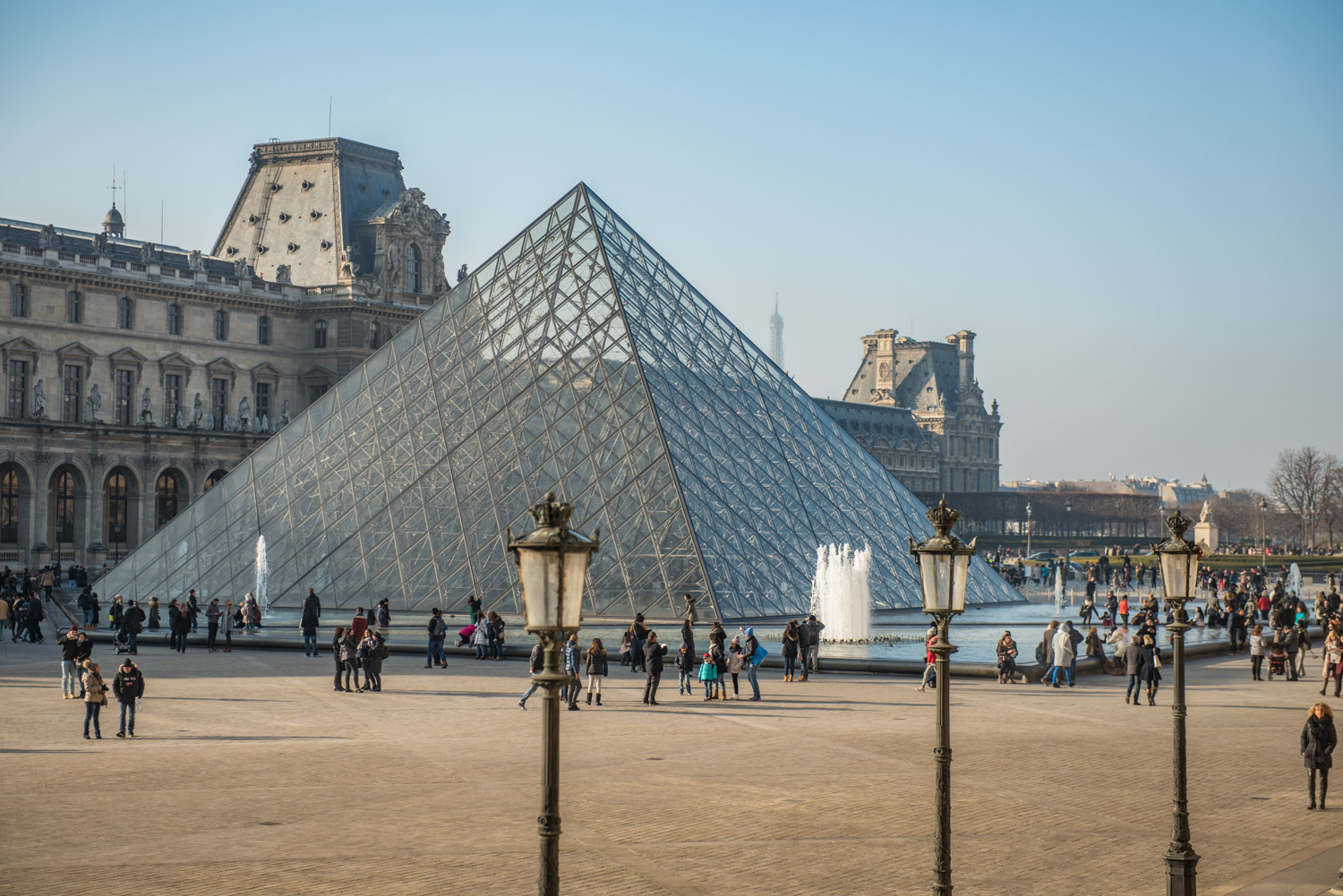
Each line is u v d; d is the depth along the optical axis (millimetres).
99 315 185250
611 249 95125
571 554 18281
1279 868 29109
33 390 177375
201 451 192375
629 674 63625
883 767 39125
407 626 82000
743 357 97188
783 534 83625
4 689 57312
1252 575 138375
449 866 28391
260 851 29469
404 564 83750
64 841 30266
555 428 85438
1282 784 37750
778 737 44344
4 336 174625
